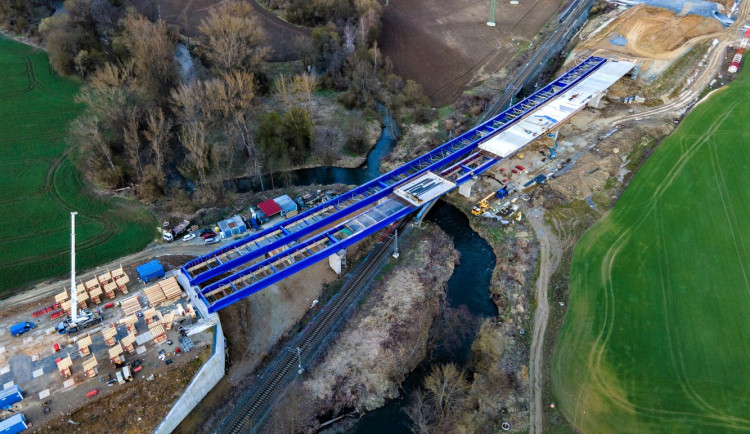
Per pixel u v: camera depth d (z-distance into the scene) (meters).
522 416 75.94
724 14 173.75
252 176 127.25
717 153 123.81
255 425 74.12
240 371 81.75
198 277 86.12
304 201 115.19
